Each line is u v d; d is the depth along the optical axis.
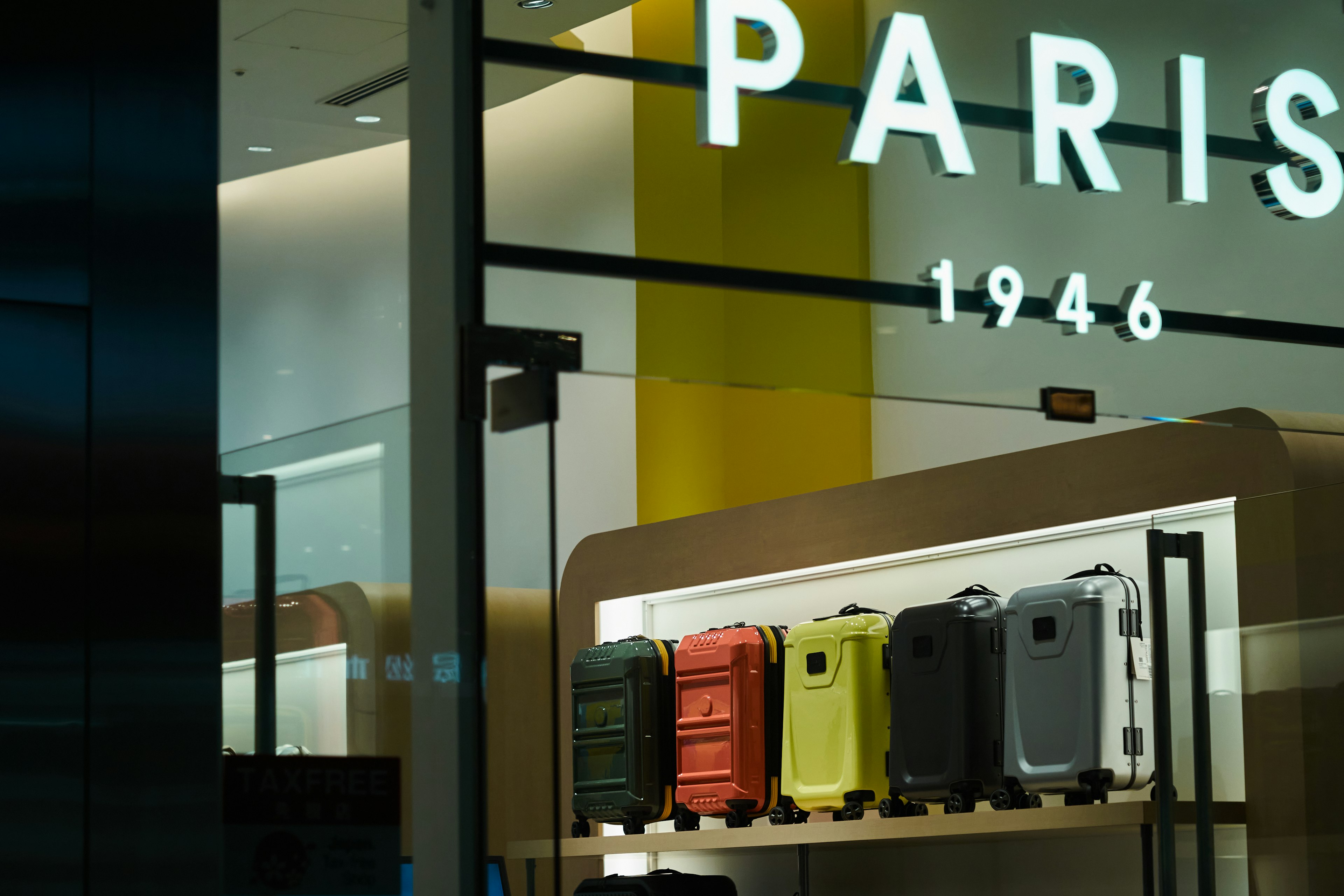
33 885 2.27
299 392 2.67
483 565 2.15
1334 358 2.91
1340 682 3.35
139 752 2.36
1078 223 2.68
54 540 2.35
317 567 2.27
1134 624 4.07
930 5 2.58
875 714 4.76
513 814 2.19
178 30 2.51
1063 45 2.70
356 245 2.69
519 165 2.26
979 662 4.39
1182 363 2.77
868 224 2.50
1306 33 2.95
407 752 2.15
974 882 4.93
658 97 2.37
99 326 2.41
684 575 5.66
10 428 2.33
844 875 5.41
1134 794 4.21
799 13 2.48
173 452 2.46
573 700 5.60
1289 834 3.41
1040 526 4.38
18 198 2.36
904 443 5.97
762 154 2.44
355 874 2.18
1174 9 2.81
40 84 2.39
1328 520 3.42
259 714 2.29
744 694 5.10
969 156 2.59
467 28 2.24
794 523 5.23
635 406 6.94
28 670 2.31
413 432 2.21
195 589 2.44
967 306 2.57
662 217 2.34
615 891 5.27
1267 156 2.89
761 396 6.52
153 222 2.47
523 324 2.23
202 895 2.35
